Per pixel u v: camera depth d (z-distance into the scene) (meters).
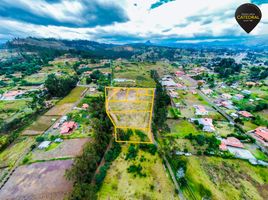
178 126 46.31
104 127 39.25
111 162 31.86
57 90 67.06
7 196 25.33
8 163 31.86
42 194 25.47
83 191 23.25
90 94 70.31
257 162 33.06
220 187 27.34
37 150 35.41
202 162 32.66
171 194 25.91
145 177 28.78
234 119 50.09
